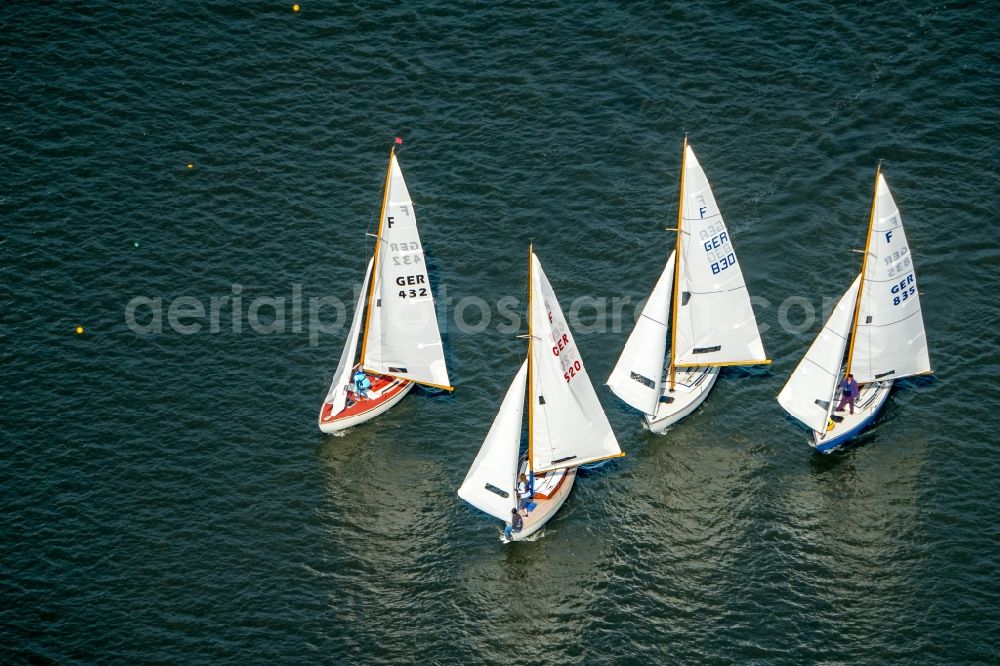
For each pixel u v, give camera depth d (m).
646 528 168.50
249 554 165.50
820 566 162.38
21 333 193.38
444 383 185.25
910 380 185.12
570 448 170.75
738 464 176.62
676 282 178.12
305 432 182.00
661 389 180.75
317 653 154.25
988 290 195.88
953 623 154.75
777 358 189.75
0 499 170.38
